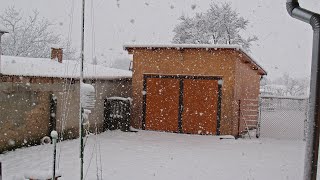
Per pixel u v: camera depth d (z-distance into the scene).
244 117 13.05
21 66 8.92
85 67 12.63
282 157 8.62
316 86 2.11
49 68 10.05
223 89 11.53
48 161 7.27
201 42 25.78
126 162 7.54
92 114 11.53
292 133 13.40
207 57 11.68
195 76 11.80
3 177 6.00
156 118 12.31
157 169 7.03
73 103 10.50
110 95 12.80
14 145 8.31
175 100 12.08
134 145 9.64
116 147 9.27
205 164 7.61
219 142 10.48
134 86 12.51
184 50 11.77
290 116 18.69
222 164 7.67
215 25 25.81
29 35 25.59
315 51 2.14
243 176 6.73
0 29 7.55
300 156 8.80
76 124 10.67
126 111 12.24
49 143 9.30
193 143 10.19
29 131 8.78
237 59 11.67
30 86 8.70
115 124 12.53
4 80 7.82
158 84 12.25
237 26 26.00
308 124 2.15
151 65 12.30
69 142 9.74
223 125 11.55
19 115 8.41
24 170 6.49
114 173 6.58
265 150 9.52
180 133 11.95
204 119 11.77
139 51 12.42
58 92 9.78
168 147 9.48
